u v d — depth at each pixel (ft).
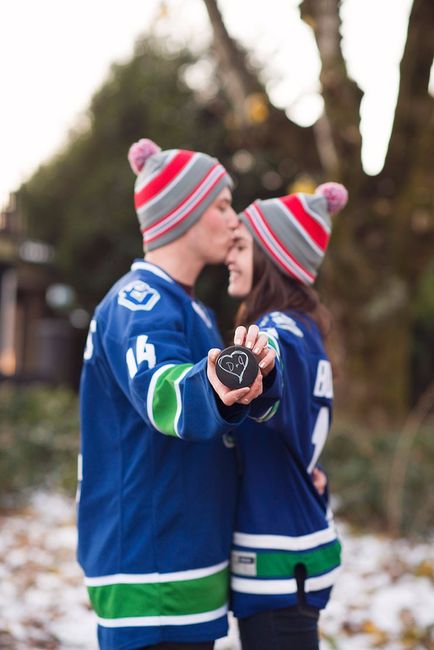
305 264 6.46
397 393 25.68
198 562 5.63
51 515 19.11
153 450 5.65
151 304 5.59
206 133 46.09
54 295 49.42
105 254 50.29
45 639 10.91
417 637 11.44
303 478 6.14
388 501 17.80
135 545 5.60
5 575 13.71
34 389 25.71
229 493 5.92
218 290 44.80
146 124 51.55
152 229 6.26
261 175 44.34
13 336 50.31
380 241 24.57
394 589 13.76
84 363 5.99
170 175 6.15
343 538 17.22
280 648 5.76
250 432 5.97
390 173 24.29
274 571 5.81
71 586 13.46
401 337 25.84
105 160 52.19
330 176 24.80
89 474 5.86
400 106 23.94
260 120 25.76
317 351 6.19
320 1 22.56
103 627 5.69
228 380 4.39
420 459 18.76
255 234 6.46
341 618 12.20
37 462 21.24
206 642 5.68
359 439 19.88
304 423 5.96
